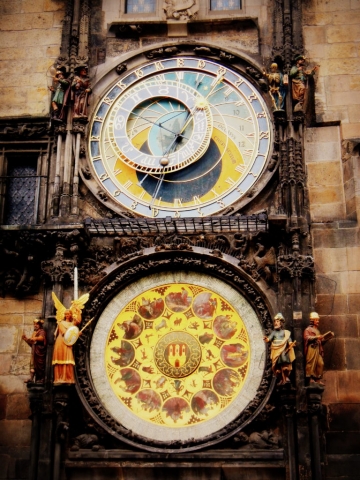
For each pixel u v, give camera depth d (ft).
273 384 68.85
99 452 67.97
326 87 79.20
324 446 68.23
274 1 81.97
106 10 83.56
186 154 77.51
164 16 82.84
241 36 81.71
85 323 71.51
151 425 69.15
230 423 68.28
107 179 77.87
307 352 68.49
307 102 78.89
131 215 76.28
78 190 76.89
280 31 80.53
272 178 76.38
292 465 66.33
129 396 70.33
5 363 72.64
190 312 72.54
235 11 82.69
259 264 72.59
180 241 73.61
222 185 77.00
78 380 69.87
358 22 81.25
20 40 83.10
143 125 79.36
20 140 80.23
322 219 74.95
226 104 79.41
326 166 76.69
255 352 70.69
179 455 67.36
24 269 74.38
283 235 73.05
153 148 78.59
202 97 79.30
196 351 71.31
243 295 72.38
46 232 73.00
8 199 79.36
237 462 67.10
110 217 76.23
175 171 77.51
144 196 77.15
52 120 78.38
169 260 73.00
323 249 73.92
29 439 70.28
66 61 80.53
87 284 73.10
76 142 77.97
